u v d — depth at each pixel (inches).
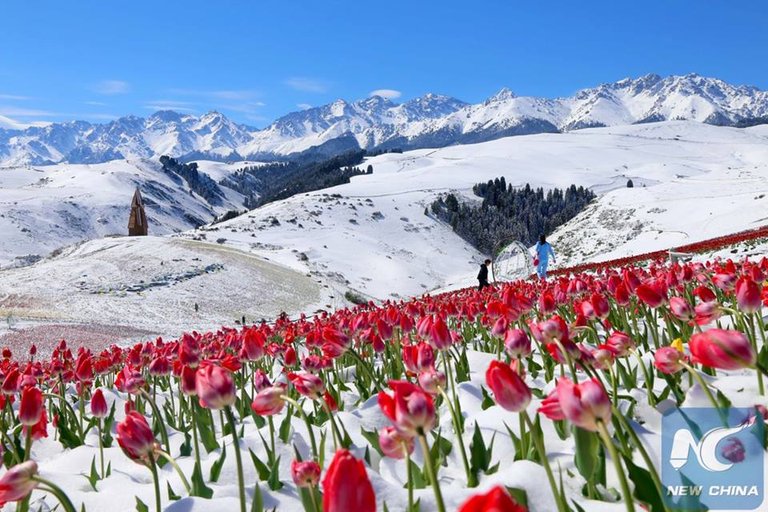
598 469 124.1
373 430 183.5
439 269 4847.4
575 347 146.8
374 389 228.1
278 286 2347.4
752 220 3469.5
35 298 1822.1
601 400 84.3
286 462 170.1
